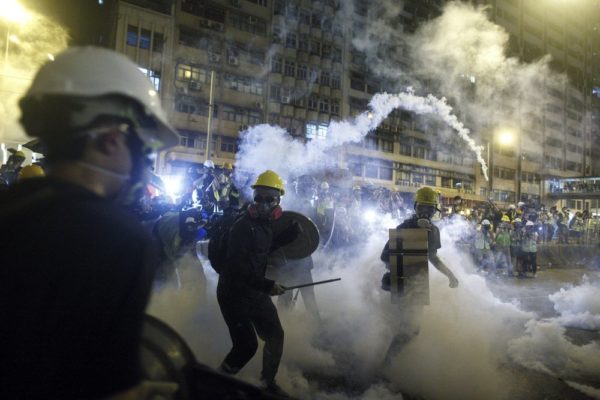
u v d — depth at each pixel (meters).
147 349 1.22
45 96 0.89
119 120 0.93
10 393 0.74
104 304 0.79
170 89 34.31
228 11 38.16
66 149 0.88
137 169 0.99
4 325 0.75
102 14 35.62
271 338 3.12
